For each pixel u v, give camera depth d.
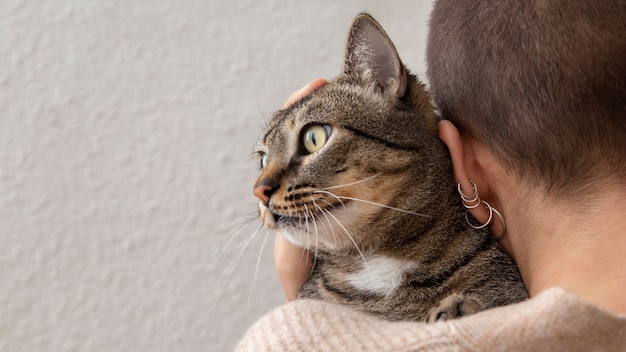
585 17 0.90
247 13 2.15
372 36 1.38
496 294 1.20
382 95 1.35
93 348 2.14
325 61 2.15
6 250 2.15
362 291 1.32
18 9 2.15
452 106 1.12
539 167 0.96
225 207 2.13
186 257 2.14
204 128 2.15
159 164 2.15
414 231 1.28
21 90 2.15
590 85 0.89
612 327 0.73
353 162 1.30
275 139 1.39
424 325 0.80
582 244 0.91
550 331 0.73
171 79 2.15
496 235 1.22
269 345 0.83
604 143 0.90
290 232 1.33
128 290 2.15
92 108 2.16
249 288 2.12
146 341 2.14
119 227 2.15
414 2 2.09
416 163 1.29
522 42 0.94
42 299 2.15
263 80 2.15
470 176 1.13
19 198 2.15
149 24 2.15
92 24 2.16
